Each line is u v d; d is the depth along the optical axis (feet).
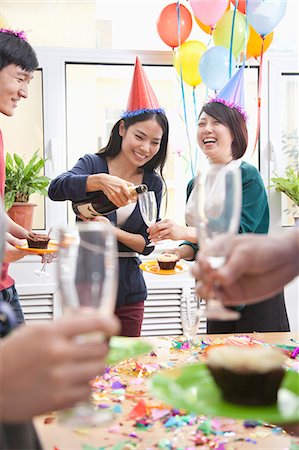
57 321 1.93
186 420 3.50
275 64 11.07
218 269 2.64
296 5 11.07
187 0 9.93
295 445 3.20
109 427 3.37
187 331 5.00
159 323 10.40
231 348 2.80
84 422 2.48
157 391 2.68
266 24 8.66
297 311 10.78
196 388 2.81
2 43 6.81
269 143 11.17
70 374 1.80
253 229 7.41
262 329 7.54
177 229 7.09
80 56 10.52
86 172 7.82
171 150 10.02
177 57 9.48
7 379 1.78
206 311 2.73
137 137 7.57
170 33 9.40
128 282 7.57
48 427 3.37
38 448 2.54
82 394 1.85
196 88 10.73
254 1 8.55
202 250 2.81
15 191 9.31
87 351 1.84
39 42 10.52
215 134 7.75
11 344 1.82
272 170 11.19
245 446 3.20
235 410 2.52
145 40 10.84
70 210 10.67
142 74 7.63
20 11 10.40
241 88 8.00
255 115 11.07
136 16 10.75
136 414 3.54
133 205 7.72
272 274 2.78
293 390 2.85
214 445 3.18
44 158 10.52
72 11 10.55
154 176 8.13
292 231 2.86
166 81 10.91
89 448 3.09
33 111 10.48
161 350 4.96
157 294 10.36
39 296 10.02
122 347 3.41
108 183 7.04
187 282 10.39
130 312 7.68
